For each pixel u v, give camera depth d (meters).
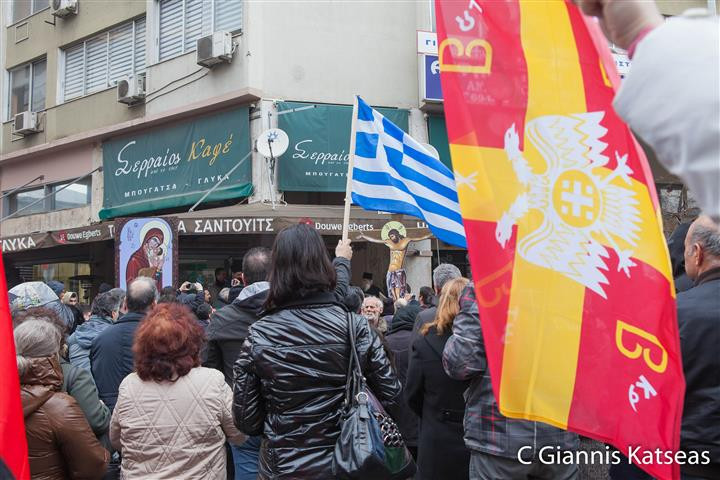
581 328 1.91
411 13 13.50
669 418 1.81
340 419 2.63
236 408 2.74
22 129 16.70
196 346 3.15
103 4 15.83
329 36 13.06
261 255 4.35
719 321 2.32
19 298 5.32
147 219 9.45
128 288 4.81
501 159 1.91
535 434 3.16
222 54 12.54
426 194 5.62
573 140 1.94
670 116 0.82
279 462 2.62
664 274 1.83
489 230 1.88
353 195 5.49
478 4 1.95
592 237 1.92
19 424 1.92
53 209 16.55
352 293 3.52
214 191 12.91
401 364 5.21
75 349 5.18
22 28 17.75
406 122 13.22
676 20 0.87
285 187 12.41
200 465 3.03
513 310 1.89
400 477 2.55
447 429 3.92
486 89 1.93
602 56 1.92
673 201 12.30
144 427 2.99
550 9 1.97
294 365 2.63
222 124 13.08
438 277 4.93
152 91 14.16
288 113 12.58
